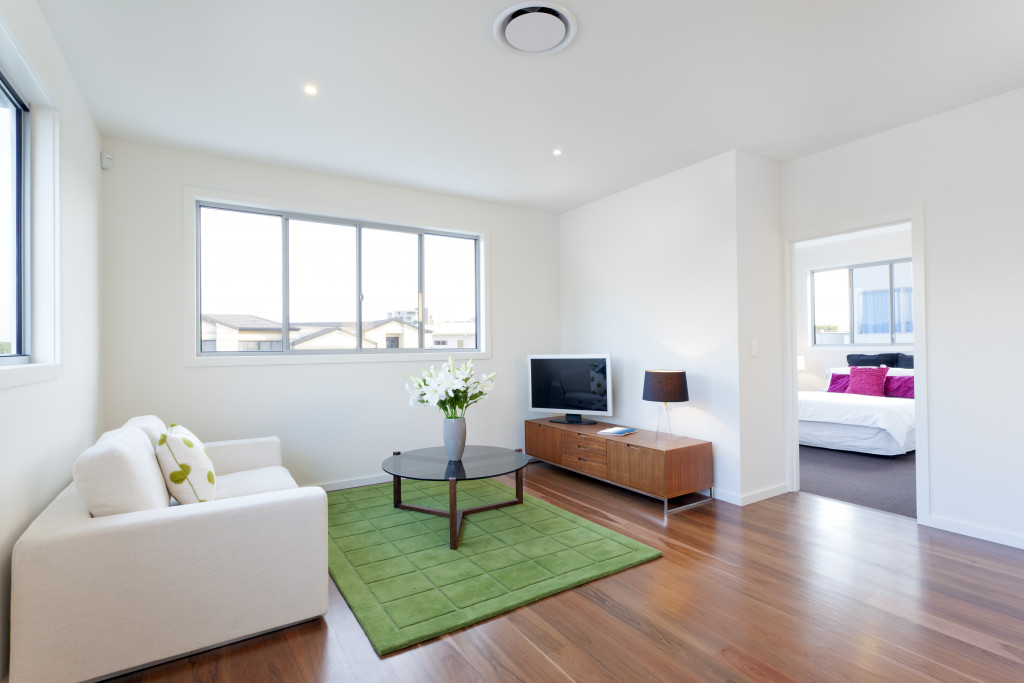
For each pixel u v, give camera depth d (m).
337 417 4.10
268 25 2.14
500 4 2.01
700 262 3.89
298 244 4.07
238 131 3.21
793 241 3.88
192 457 2.26
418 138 3.35
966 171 2.96
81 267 2.63
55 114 2.20
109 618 1.71
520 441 5.11
